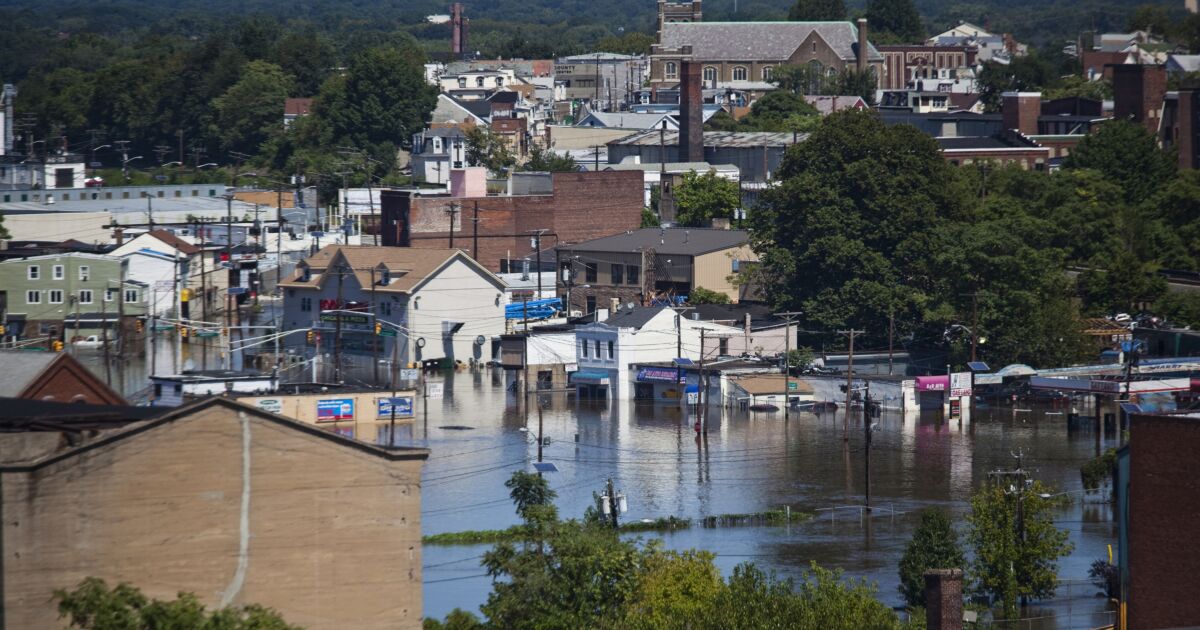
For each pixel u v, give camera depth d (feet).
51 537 319.88
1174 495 422.41
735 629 420.36
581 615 434.30
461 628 444.96
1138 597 428.56
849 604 428.56
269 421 335.67
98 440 323.37
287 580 337.31
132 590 315.37
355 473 342.44
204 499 331.16
